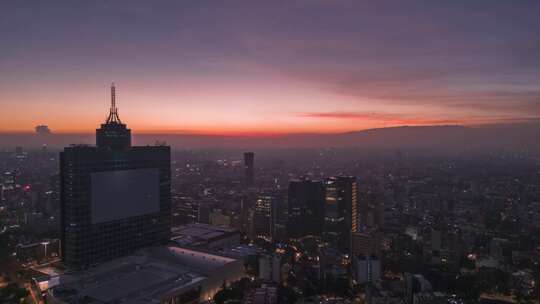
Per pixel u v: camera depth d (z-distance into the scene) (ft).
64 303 614.75
